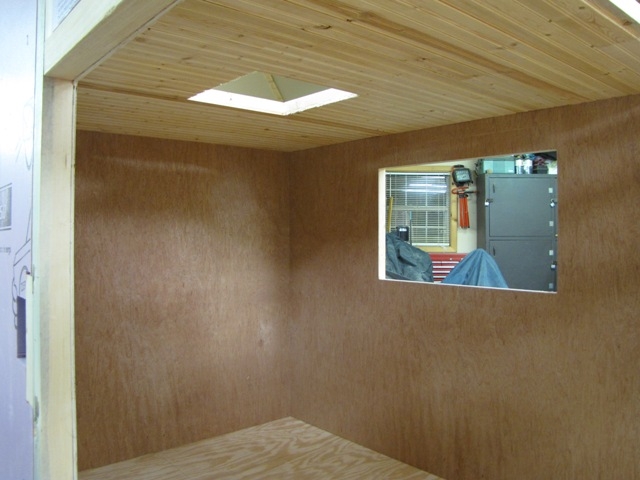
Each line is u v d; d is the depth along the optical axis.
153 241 3.62
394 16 1.56
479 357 3.03
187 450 3.65
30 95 1.88
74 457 1.82
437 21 1.60
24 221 1.91
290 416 4.33
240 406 4.05
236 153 4.03
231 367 4.00
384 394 3.58
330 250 3.96
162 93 2.48
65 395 1.80
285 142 3.84
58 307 1.79
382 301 3.58
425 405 3.32
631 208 2.43
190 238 3.79
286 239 4.34
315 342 4.10
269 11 1.54
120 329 3.48
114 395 3.46
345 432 3.86
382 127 3.27
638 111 2.40
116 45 1.50
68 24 1.55
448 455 3.20
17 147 2.03
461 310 3.12
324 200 4.01
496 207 5.56
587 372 2.58
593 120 2.55
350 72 2.14
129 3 1.24
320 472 3.30
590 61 1.96
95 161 3.39
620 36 1.71
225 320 3.97
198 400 3.83
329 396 3.98
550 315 2.72
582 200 2.59
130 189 3.53
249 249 4.11
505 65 2.03
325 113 2.88
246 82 2.74
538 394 2.77
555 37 1.73
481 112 2.84
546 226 5.54
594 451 2.56
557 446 2.70
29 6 1.90
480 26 1.64
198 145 3.84
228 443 3.78
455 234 6.43
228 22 1.63
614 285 2.48
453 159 3.16
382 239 3.63
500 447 2.94
